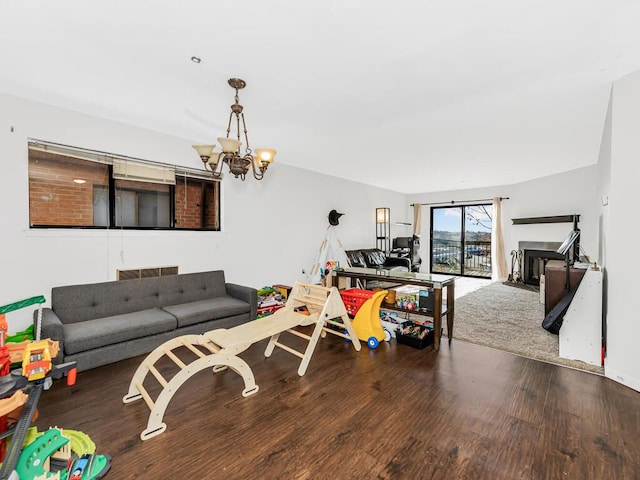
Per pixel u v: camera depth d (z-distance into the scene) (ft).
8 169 8.25
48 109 8.82
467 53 6.27
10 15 5.18
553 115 9.54
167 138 11.32
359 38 5.78
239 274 13.67
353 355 9.30
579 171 17.38
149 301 10.27
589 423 5.95
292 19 5.26
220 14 5.15
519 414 6.26
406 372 8.15
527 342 10.27
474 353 9.41
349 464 4.96
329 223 18.79
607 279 8.08
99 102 8.70
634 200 7.25
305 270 17.07
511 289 19.69
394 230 26.27
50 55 6.41
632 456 5.08
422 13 5.11
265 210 14.83
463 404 6.63
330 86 7.66
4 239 8.21
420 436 5.62
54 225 9.20
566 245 11.05
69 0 4.83
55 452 4.87
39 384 4.85
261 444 5.42
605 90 7.94
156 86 7.72
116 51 6.26
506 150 13.46
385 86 7.66
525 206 21.11
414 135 11.42
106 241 9.96
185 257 11.84
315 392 7.16
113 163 10.09
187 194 12.10
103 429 5.81
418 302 10.59
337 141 12.16
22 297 8.47
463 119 9.87
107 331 8.14
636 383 7.19
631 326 7.31
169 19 5.28
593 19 5.26
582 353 8.71
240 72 7.02
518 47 6.08
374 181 21.40
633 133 7.23
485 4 4.92
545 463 4.95
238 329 7.94
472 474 4.74
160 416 5.74
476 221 24.97
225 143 7.08
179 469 4.86
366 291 11.55
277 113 9.39
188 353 9.34
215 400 6.82
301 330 11.56
